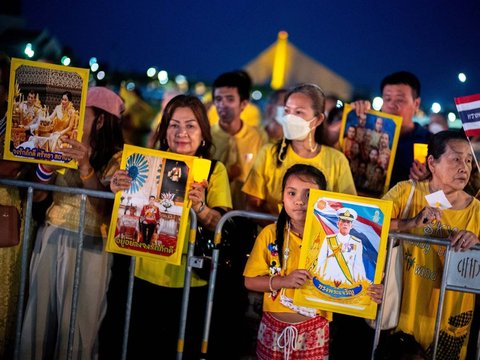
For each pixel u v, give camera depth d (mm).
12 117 3908
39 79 3908
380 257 3732
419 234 4160
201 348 4207
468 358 4582
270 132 6547
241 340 4633
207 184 3967
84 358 4223
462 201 4152
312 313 3912
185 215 3863
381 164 4816
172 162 3883
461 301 4137
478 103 4023
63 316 4180
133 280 3980
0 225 3912
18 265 4285
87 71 3924
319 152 4574
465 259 3916
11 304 4277
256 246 3975
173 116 4277
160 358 4398
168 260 3877
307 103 4445
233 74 5902
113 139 4344
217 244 4090
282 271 3908
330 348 4684
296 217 3873
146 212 3885
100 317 4285
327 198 3752
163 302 4320
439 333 4156
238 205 5754
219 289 4453
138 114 7262
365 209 3736
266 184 4672
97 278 4223
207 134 4328
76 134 3941
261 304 4652
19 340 4035
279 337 3900
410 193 4254
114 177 3898
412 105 5340
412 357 4098
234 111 5887
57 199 4238
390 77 5363
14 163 4191
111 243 3908
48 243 4195
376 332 3949
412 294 4152
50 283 4203
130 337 4414
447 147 4109
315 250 3756
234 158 5883
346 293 3754
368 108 4828
